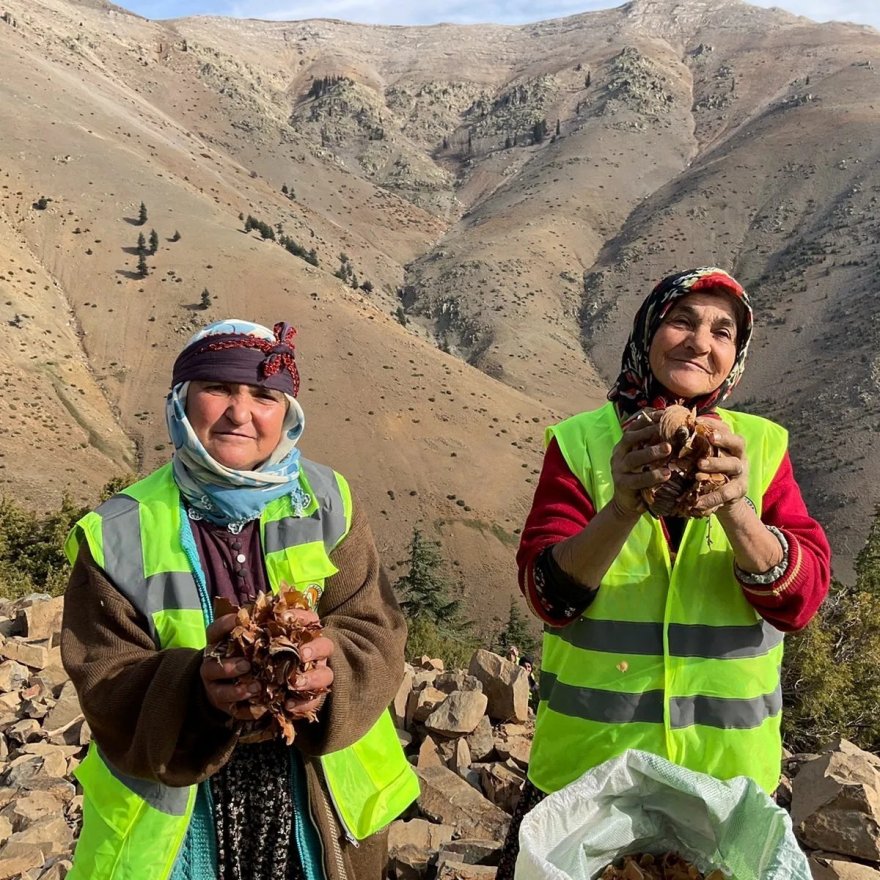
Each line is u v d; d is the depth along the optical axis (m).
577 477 2.30
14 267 111.69
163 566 2.05
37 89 164.25
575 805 2.07
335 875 2.10
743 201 173.25
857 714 11.07
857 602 14.23
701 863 2.16
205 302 110.88
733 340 2.20
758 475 2.23
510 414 103.31
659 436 1.85
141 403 95.75
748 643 2.20
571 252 175.62
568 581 2.11
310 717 1.85
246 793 2.08
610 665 2.20
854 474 90.50
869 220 149.00
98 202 131.12
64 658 2.02
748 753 2.17
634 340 2.28
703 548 2.20
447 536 81.06
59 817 3.91
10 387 88.00
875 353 109.06
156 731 1.85
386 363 104.38
